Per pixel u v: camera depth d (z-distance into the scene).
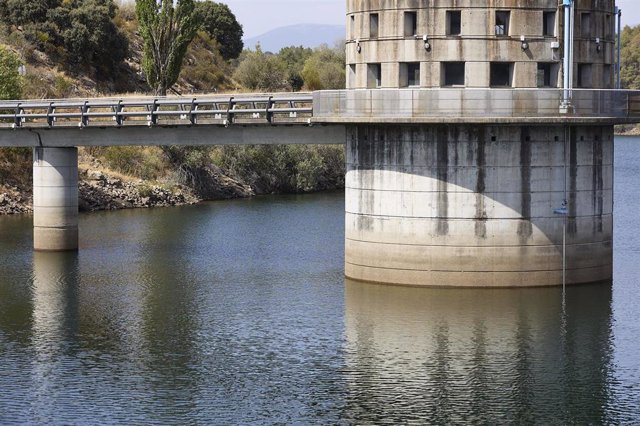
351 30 65.06
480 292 60.94
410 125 60.91
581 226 62.16
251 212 103.44
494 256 61.00
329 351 51.78
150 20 127.38
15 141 76.50
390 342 53.00
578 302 59.50
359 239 63.59
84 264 72.94
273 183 125.31
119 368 49.62
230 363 50.25
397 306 58.91
